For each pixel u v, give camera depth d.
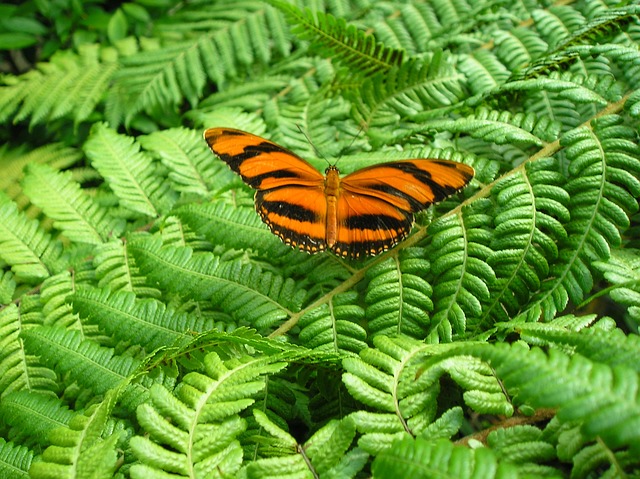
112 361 0.57
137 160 0.63
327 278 0.59
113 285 0.60
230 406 0.54
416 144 0.62
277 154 0.59
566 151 0.58
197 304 0.59
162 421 0.54
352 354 0.56
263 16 0.70
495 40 0.64
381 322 0.58
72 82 0.70
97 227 0.62
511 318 0.57
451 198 0.59
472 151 0.62
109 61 0.71
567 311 0.63
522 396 0.51
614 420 0.51
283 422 0.56
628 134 0.57
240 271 0.59
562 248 0.57
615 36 0.61
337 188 0.59
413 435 0.54
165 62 0.69
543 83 0.59
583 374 0.51
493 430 0.54
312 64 0.68
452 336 0.57
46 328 0.58
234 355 0.57
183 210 0.60
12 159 0.69
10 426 0.58
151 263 0.59
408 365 0.55
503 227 0.57
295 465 0.53
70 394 0.59
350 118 0.64
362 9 0.69
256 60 0.70
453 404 0.56
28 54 0.77
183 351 0.56
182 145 0.63
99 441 0.54
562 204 0.57
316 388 0.58
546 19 0.64
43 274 0.61
